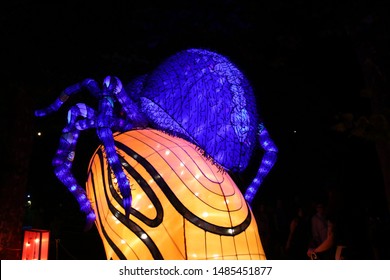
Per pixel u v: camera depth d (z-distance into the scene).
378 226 6.09
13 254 5.47
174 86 3.78
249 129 3.82
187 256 3.38
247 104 3.90
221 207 3.53
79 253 9.70
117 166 3.39
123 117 4.03
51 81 6.12
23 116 5.78
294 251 7.66
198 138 3.69
